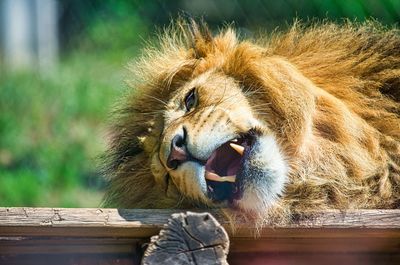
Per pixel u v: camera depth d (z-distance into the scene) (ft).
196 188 22.98
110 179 28.68
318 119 25.85
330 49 28.04
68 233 21.83
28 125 50.62
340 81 27.12
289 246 24.30
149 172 26.99
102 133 45.11
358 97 26.94
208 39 27.84
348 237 23.73
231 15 51.60
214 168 23.56
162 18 55.06
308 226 23.06
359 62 27.86
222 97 25.09
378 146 26.08
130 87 29.01
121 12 58.29
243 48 26.13
